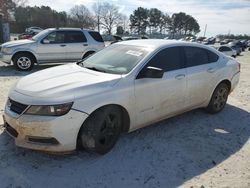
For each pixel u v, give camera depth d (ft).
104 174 12.02
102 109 12.76
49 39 38.83
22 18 242.99
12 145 13.85
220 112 20.36
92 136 12.53
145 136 15.65
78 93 12.09
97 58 16.55
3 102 20.94
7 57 37.24
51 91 12.07
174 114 16.66
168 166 12.89
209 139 15.89
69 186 11.16
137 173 12.23
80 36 40.73
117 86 13.20
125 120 14.11
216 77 18.67
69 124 11.77
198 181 11.93
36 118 11.58
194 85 17.08
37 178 11.53
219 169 12.96
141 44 16.40
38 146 11.88
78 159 12.96
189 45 17.44
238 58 102.89
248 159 14.03
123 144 14.55
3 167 12.11
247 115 20.30
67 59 40.19
